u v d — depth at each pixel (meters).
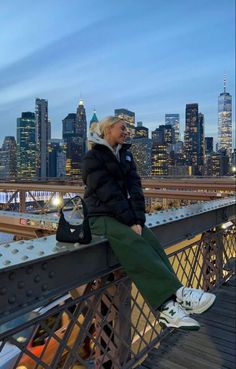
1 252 2.04
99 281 2.60
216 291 5.00
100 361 2.67
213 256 5.06
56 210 8.61
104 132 2.68
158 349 3.45
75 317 2.35
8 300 1.83
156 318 3.36
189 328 2.28
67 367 2.35
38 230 4.18
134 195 2.60
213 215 4.76
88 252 2.40
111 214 2.54
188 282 4.27
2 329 2.26
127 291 2.88
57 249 2.13
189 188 11.13
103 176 2.52
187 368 3.16
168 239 3.50
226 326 3.93
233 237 5.86
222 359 3.31
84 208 2.31
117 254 2.47
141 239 2.46
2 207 10.01
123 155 2.68
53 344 2.72
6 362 3.12
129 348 2.93
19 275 1.89
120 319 2.82
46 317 2.11
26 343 2.04
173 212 3.87
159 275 2.39
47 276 2.07
